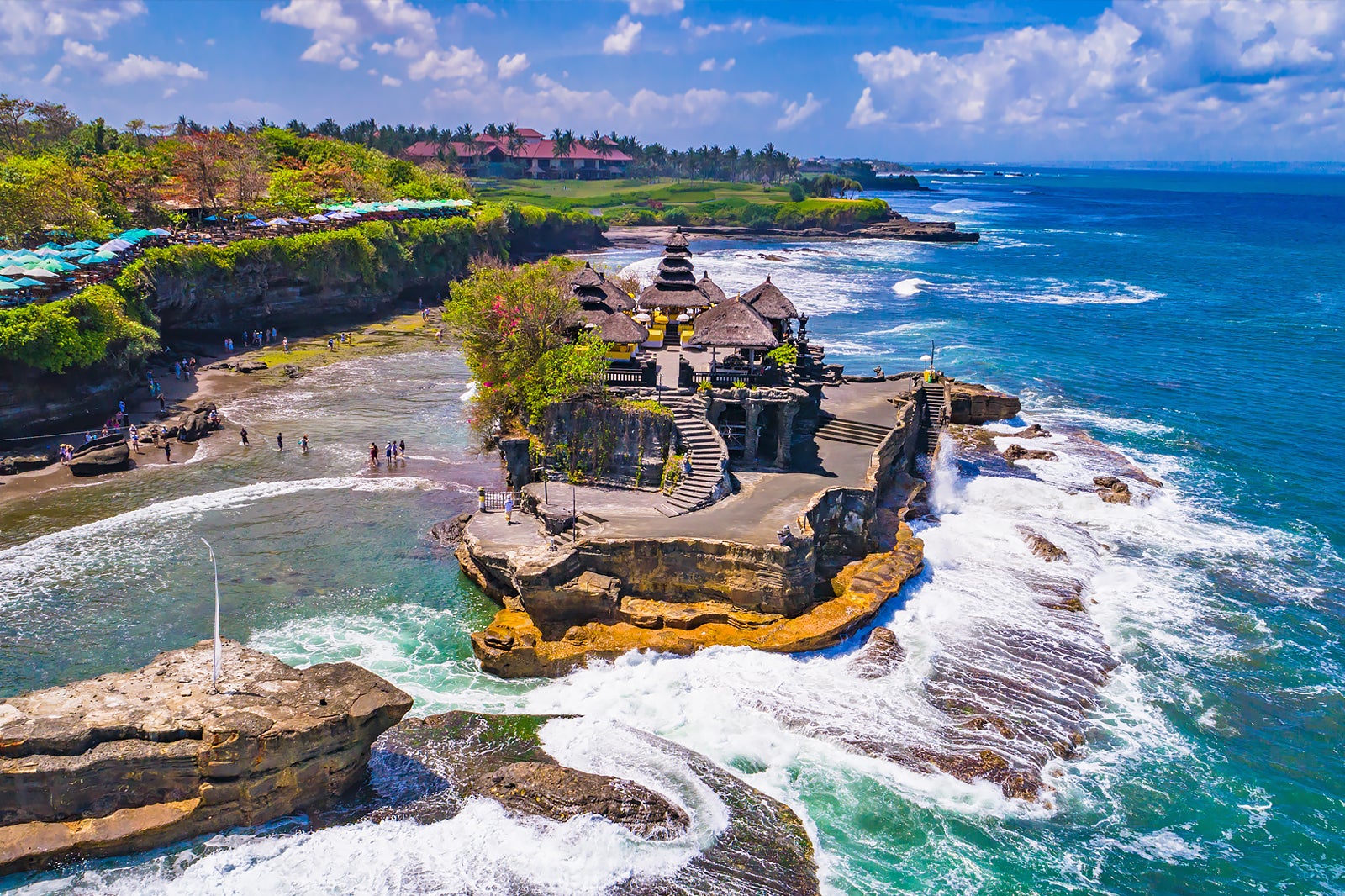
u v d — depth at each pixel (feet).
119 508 153.48
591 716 98.99
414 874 76.23
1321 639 120.06
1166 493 168.96
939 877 79.97
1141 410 222.89
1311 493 168.86
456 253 390.83
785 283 424.87
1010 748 95.91
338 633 115.14
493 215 428.56
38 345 180.86
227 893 73.72
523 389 155.84
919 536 144.15
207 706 81.41
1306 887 80.59
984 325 325.21
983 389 220.23
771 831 82.99
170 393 223.71
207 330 272.72
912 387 187.32
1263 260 515.91
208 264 264.72
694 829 81.97
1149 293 398.21
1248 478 176.86
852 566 128.77
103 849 75.46
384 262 336.29
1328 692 108.78
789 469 146.61
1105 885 79.87
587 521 125.49
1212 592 132.05
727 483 136.36
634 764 90.68
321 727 80.23
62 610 118.73
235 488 163.63
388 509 154.92
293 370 244.83
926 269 483.92
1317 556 143.54
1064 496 164.25
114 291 214.28
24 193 247.70
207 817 78.43
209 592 124.67
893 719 99.50
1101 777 93.61
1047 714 102.27
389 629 116.67
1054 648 115.55
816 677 106.22
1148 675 111.45
